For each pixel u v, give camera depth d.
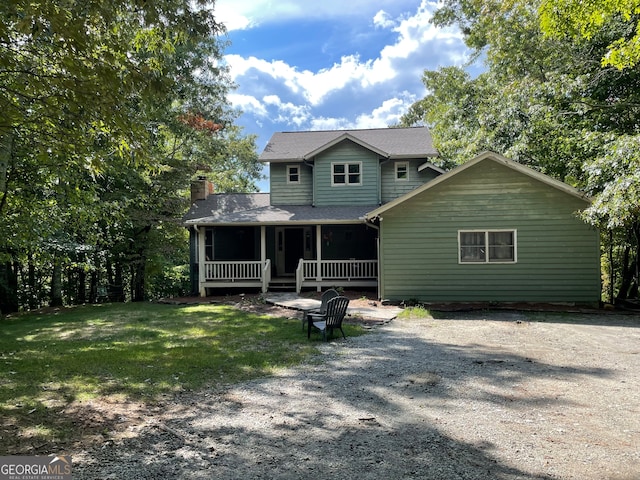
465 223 12.64
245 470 3.13
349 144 17.42
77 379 5.51
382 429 3.91
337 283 15.52
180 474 3.06
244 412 4.37
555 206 12.30
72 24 3.62
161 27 4.94
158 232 19.25
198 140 22.00
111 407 4.49
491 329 9.12
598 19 8.38
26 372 5.83
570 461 3.26
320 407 4.52
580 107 13.12
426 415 4.27
